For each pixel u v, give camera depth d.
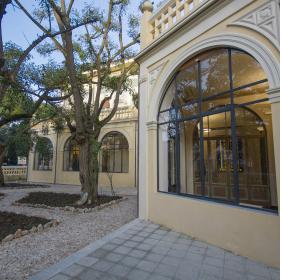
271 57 3.71
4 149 10.69
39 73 8.70
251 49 4.03
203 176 5.63
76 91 8.26
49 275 3.29
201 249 4.29
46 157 18.19
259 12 3.94
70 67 7.97
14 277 3.27
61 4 7.66
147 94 6.82
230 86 4.84
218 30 4.70
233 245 4.12
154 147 6.41
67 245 4.53
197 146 6.08
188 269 3.51
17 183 17.09
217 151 5.68
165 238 4.90
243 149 5.43
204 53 5.20
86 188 8.45
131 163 15.24
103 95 16.06
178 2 6.05
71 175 17.39
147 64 6.90
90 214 7.18
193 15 5.15
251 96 4.72
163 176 6.35
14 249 4.29
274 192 5.02
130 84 11.29
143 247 4.39
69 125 9.34
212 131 5.65
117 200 9.30
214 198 4.91
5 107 10.20
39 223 5.74
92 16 8.03
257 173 5.34
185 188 5.96
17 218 6.11
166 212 5.77
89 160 8.73
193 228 4.97
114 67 12.73
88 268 3.52
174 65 5.86
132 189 13.94
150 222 6.16
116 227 5.80
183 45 5.61
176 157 6.16
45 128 15.94
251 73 4.70
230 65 4.70
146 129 6.68
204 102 5.66
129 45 10.05
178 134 6.18
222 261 3.78
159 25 6.80
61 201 8.88
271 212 3.71
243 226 3.99
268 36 3.75
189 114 5.97
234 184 4.71
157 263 3.71
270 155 5.30
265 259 3.63
